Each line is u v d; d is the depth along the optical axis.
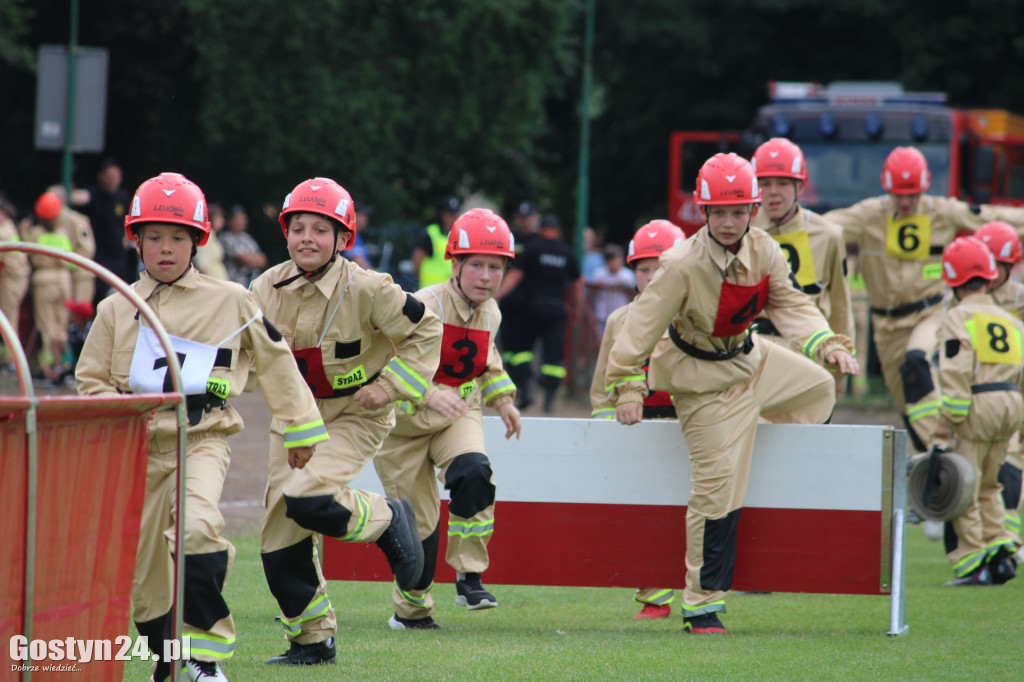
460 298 16.98
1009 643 15.56
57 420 8.97
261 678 12.90
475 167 81.06
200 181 72.25
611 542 17.52
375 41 69.25
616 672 13.50
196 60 69.88
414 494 16.83
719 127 81.38
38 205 40.84
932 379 26.09
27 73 68.38
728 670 13.67
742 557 17.03
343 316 13.61
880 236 26.77
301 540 13.73
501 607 18.98
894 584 16.47
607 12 83.88
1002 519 21.41
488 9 71.38
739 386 16.64
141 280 12.20
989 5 71.69
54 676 9.06
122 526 10.00
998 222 24.09
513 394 17.56
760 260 16.20
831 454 16.86
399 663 13.87
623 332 16.41
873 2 74.25
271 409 12.45
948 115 46.69
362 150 68.56
